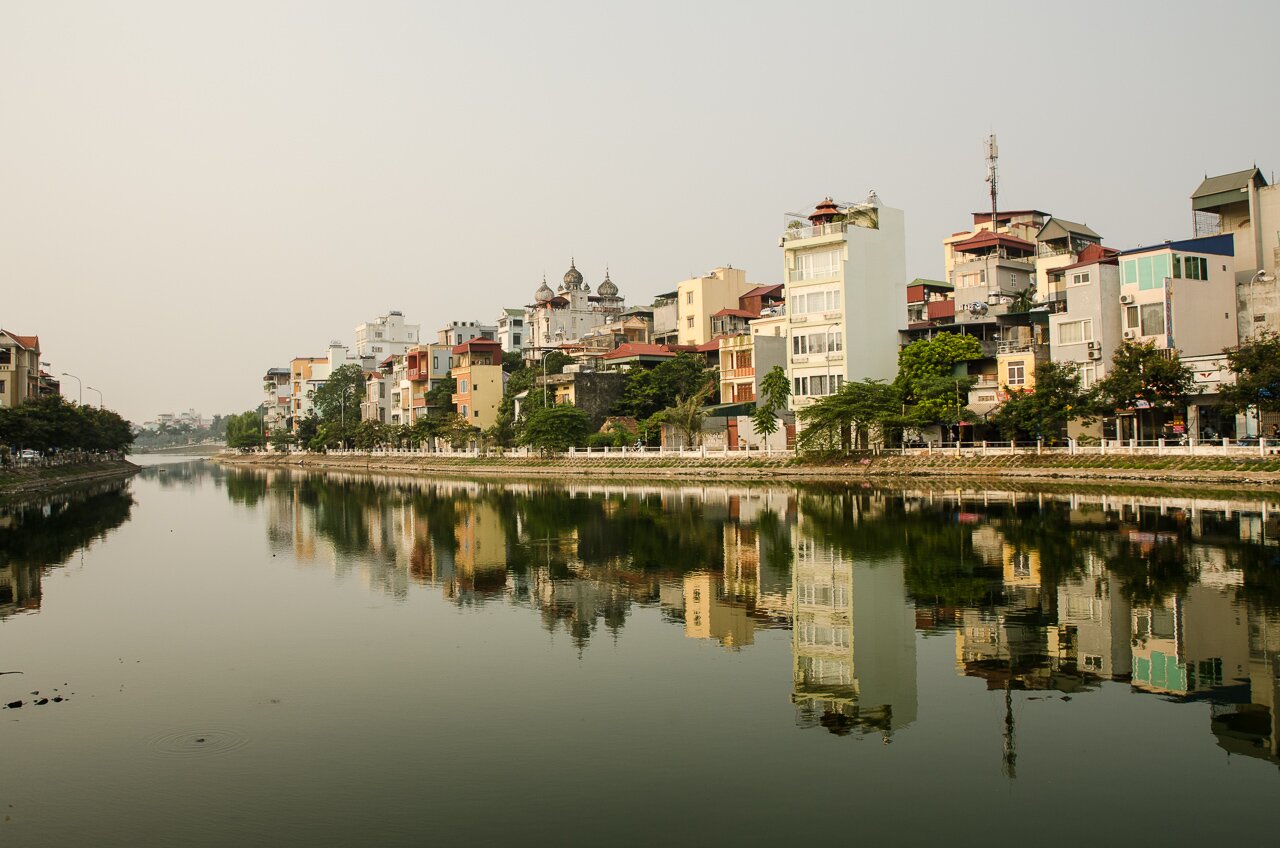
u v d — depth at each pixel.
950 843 12.92
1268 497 49.06
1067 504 49.31
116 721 18.73
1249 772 14.98
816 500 58.88
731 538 42.22
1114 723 17.16
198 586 34.28
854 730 17.20
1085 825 13.36
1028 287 93.88
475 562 38.16
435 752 16.62
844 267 83.25
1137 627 23.47
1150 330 67.38
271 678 21.59
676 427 100.19
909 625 24.66
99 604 30.98
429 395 141.38
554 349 147.12
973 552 35.19
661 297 154.00
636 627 25.70
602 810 14.11
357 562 39.41
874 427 78.88
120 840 13.55
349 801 14.66
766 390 86.19
